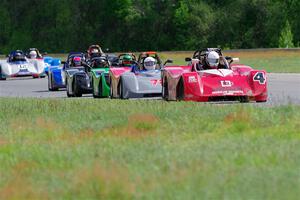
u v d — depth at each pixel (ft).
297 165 107.65
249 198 88.38
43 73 565.94
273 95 300.81
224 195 90.12
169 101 248.73
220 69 260.42
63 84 423.64
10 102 288.10
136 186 98.12
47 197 96.99
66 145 150.10
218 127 166.09
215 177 100.89
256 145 129.29
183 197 90.43
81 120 199.72
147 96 292.61
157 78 298.56
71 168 120.06
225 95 246.47
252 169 105.81
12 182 108.99
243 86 250.37
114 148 137.90
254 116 176.96
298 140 133.69
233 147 128.06
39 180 110.32
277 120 169.48
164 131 164.35
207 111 200.95
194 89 247.50
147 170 110.42
